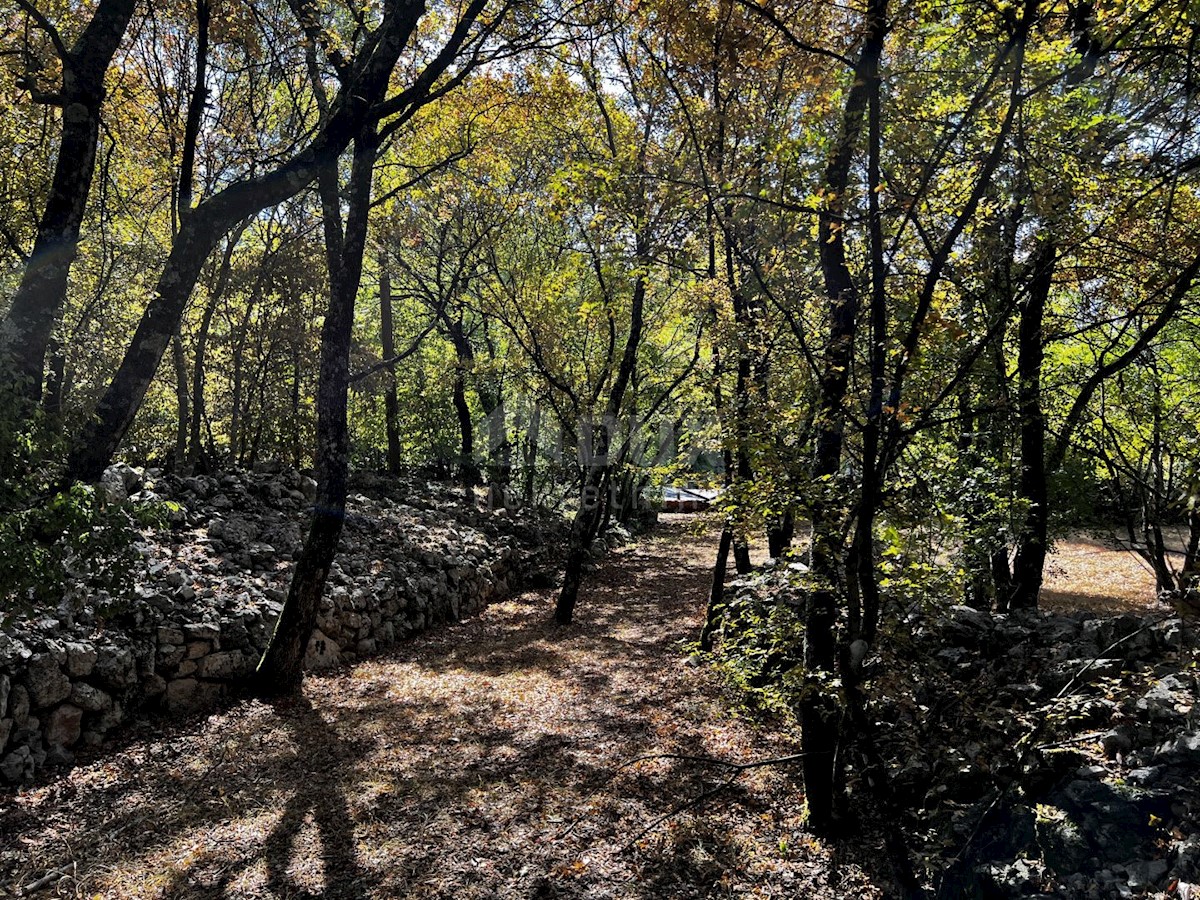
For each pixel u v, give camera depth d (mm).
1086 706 4957
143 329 6164
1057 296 9609
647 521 28656
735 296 9047
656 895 5047
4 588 4344
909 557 5402
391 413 20203
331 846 5570
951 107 4934
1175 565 14203
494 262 15031
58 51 5578
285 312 15266
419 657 11156
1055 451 9438
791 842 5586
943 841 4688
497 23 8180
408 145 13438
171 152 11695
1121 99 6609
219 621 8742
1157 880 3809
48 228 5523
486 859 5430
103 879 5090
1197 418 8953
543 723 8148
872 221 4637
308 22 7805
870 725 4938
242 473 13805
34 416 4676
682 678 9570
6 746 6266
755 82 6641
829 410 5094
